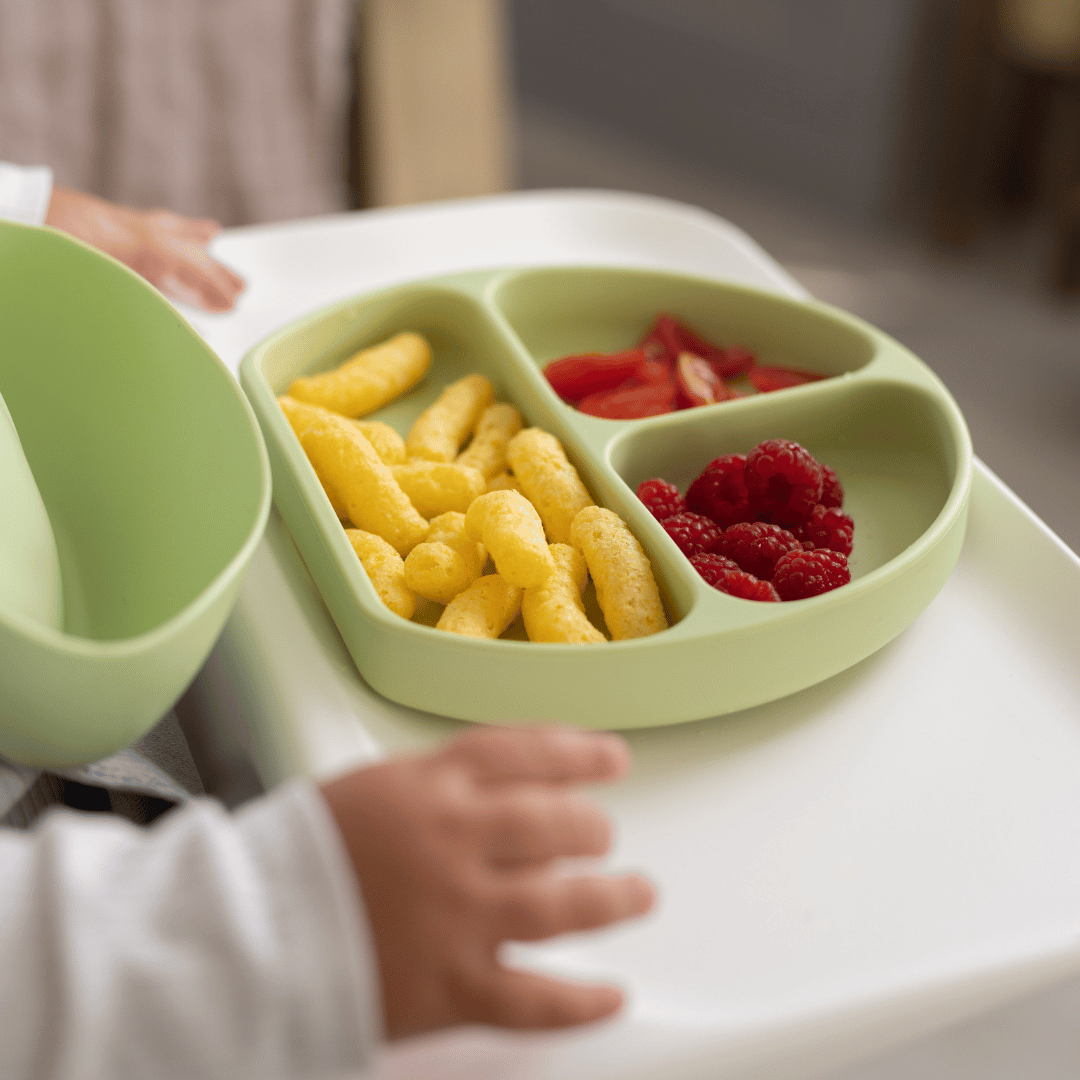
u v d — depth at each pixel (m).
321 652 0.55
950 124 2.49
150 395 0.56
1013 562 0.62
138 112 1.44
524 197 0.98
